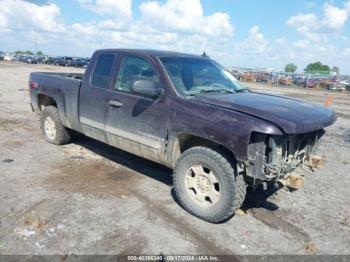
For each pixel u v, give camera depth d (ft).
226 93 15.01
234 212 12.56
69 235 11.46
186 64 15.70
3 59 210.18
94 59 17.79
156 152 14.35
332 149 25.48
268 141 11.48
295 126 11.25
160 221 12.75
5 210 12.87
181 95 13.70
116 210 13.39
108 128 16.44
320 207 14.98
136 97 14.97
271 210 14.35
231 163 12.25
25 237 11.19
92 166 18.17
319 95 84.33
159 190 15.56
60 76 21.06
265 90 85.40
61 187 15.24
